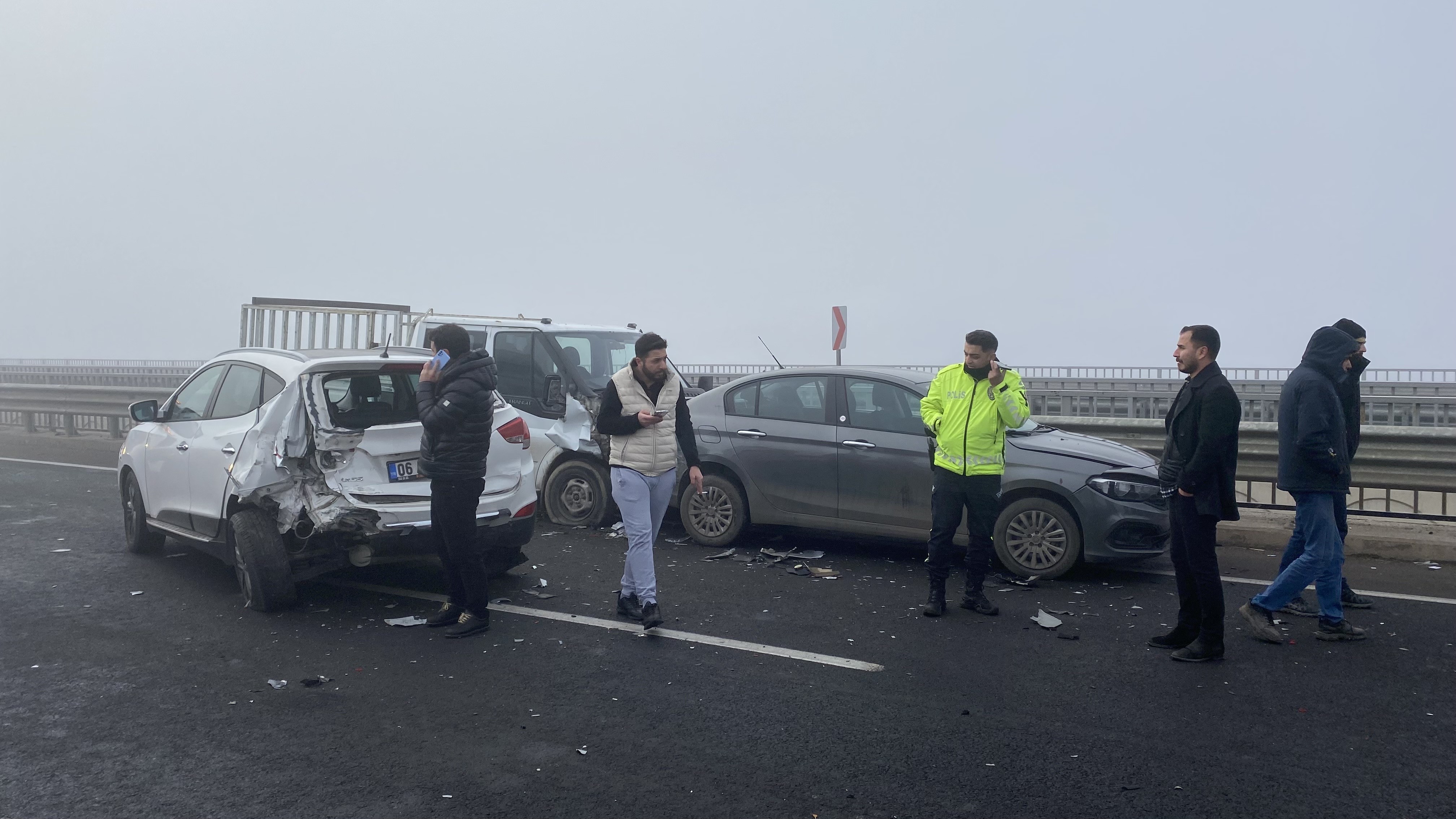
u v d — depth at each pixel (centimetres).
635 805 407
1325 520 619
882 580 790
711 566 836
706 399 927
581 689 538
